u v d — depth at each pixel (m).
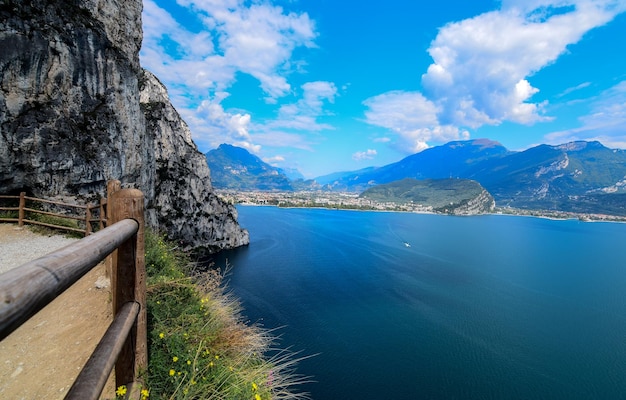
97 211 21.70
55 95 19.77
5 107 17.50
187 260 12.05
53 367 4.87
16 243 13.13
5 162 17.58
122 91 25.30
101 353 2.28
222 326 6.65
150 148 34.81
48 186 19.30
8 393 4.41
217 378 4.79
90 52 22.17
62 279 1.38
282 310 40.66
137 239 3.73
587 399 27.22
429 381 28.30
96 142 22.45
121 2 25.56
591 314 47.19
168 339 4.93
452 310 45.69
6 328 0.91
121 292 3.52
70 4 20.97
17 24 17.94
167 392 4.23
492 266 76.19
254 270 58.78
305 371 28.16
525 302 51.41
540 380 29.62
